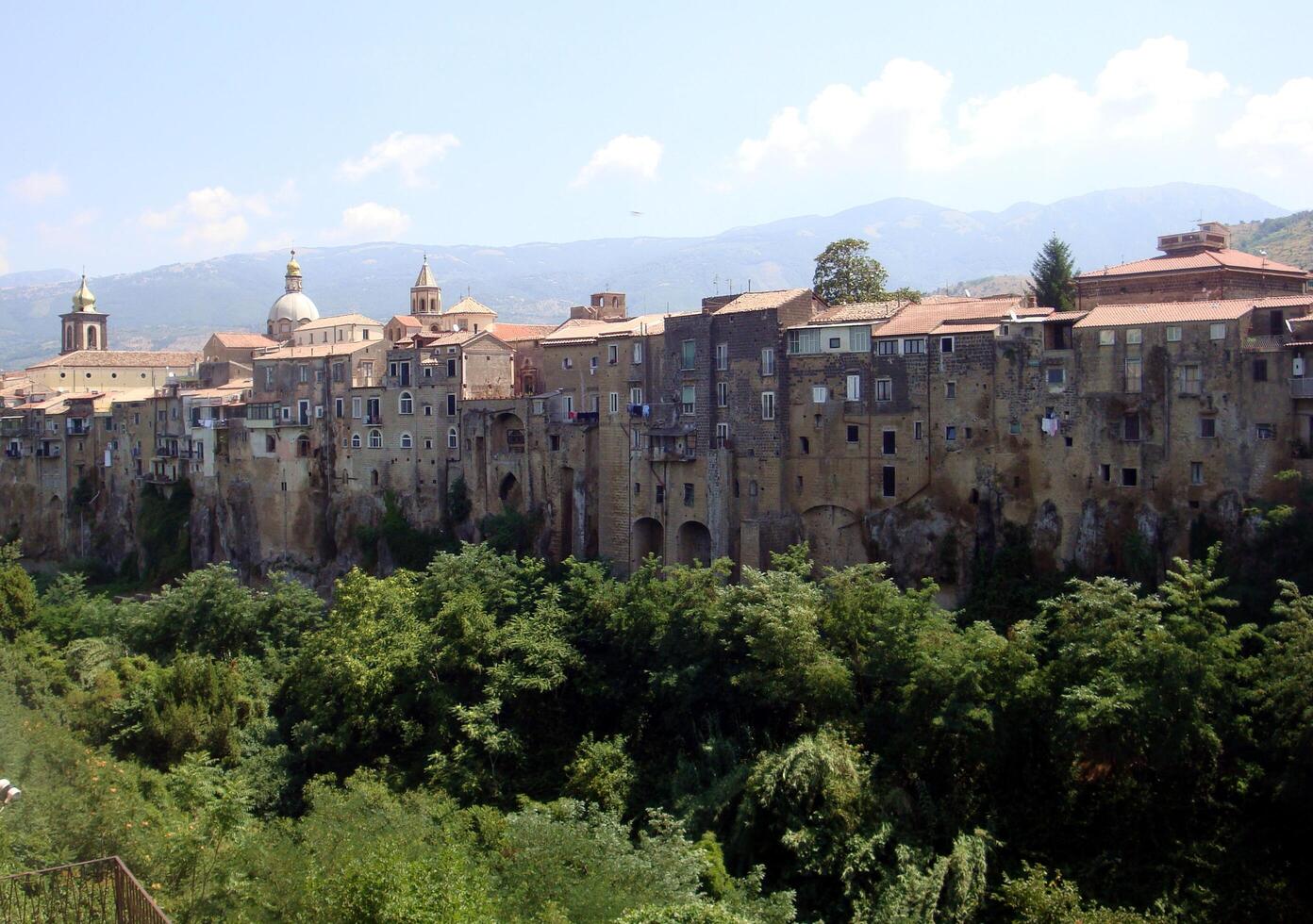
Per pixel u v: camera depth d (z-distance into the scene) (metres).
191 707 91.12
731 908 63.41
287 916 55.62
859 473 105.56
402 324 166.38
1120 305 101.88
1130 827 70.31
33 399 196.12
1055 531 93.94
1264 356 84.50
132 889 43.53
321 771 90.06
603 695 92.31
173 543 166.75
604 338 125.25
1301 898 65.12
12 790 61.31
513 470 132.88
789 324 110.19
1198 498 87.25
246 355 182.50
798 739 77.25
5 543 188.50
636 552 121.62
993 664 76.00
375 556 143.38
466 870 58.59
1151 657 69.56
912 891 66.62
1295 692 66.94
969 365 98.56
